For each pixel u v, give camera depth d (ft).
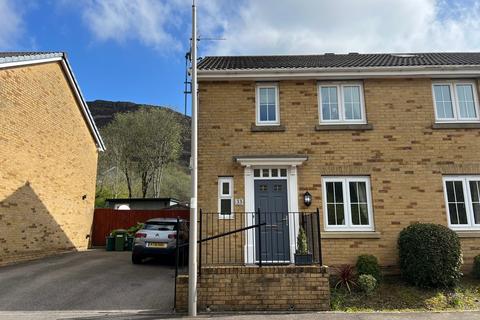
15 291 28.35
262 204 34.50
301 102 36.29
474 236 33.24
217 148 35.24
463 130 35.60
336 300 26.91
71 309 24.56
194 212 24.81
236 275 25.13
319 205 34.09
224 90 36.42
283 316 23.48
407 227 32.14
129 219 66.49
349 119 36.19
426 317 23.57
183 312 24.21
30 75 44.16
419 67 35.60
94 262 41.96
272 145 35.32
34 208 44.96
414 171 34.83
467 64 35.86
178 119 132.87
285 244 33.60
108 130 123.95
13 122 41.01
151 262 41.93
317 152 35.19
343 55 48.49
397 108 36.04
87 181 60.85
